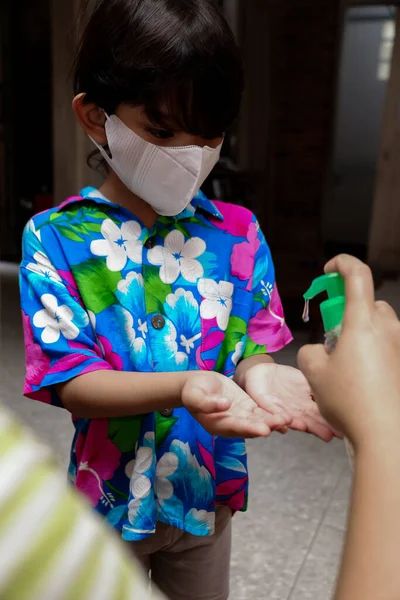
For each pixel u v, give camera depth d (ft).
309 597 4.52
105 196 2.60
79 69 2.36
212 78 2.11
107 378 2.15
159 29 2.05
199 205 2.67
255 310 2.76
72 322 2.31
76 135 12.05
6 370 8.74
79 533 0.84
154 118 2.18
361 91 22.66
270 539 5.18
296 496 5.86
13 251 17.15
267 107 16.61
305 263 12.79
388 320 1.32
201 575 2.77
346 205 23.71
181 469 2.52
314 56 16.02
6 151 16.79
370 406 1.20
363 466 1.15
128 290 2.42
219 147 2.46
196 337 2.52
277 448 6.81
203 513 2.54
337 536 5.24
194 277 2.56
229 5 15.89
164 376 2.07
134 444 2.45
